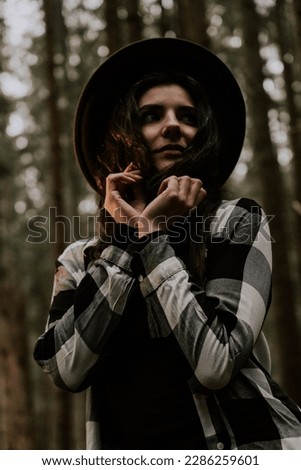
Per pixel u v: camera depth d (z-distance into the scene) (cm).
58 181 1101
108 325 151
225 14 1101
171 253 152
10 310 854
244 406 145
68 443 1098
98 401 158
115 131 181
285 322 921
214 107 197
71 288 174
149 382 148
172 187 158
